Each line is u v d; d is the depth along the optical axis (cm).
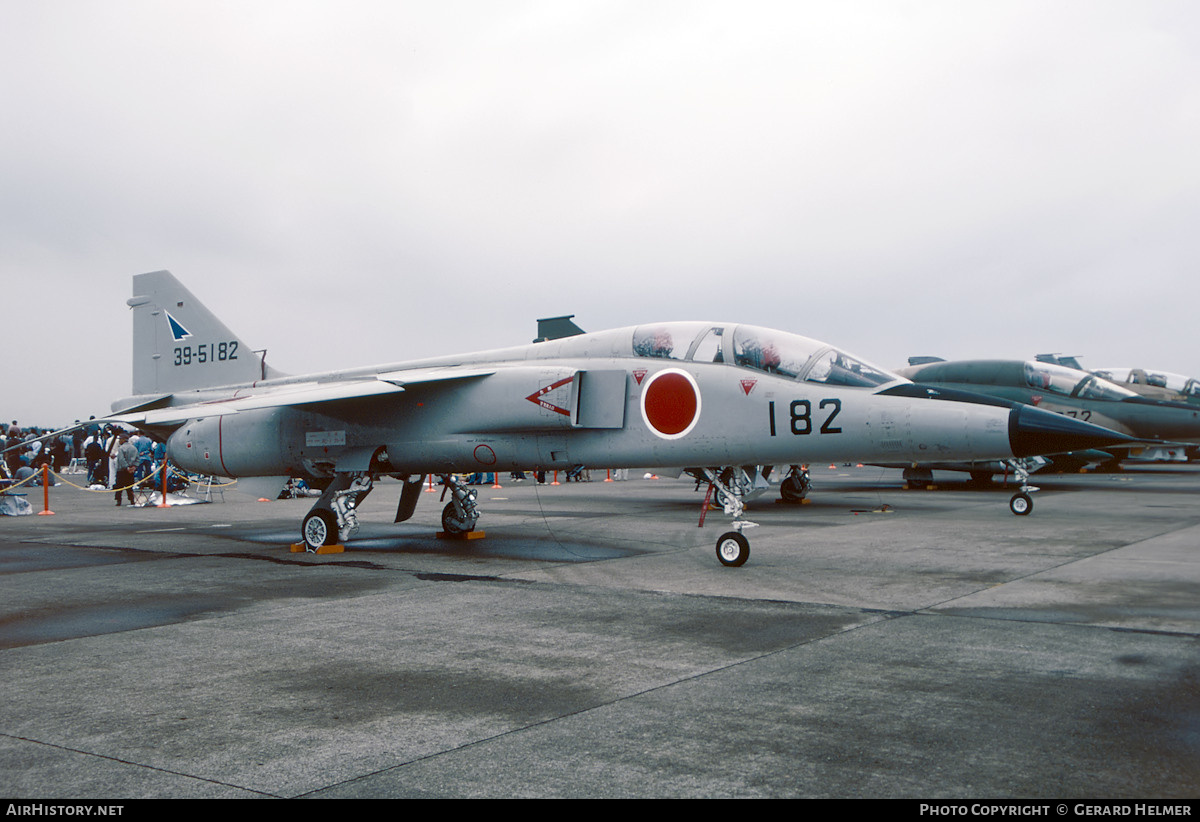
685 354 998
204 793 334
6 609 741
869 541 1168
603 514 1703
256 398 1176
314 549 1125
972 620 645
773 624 642
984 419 838
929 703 439
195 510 1964
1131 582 807
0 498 1833
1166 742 377
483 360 1171
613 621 662
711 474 977
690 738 391
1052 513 1556
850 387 902
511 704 448
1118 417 2314
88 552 1165
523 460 1080
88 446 2800
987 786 331
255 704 453
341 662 543
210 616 701
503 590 815
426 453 1131
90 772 358
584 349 1078
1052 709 426
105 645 597
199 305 1535
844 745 379
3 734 408
